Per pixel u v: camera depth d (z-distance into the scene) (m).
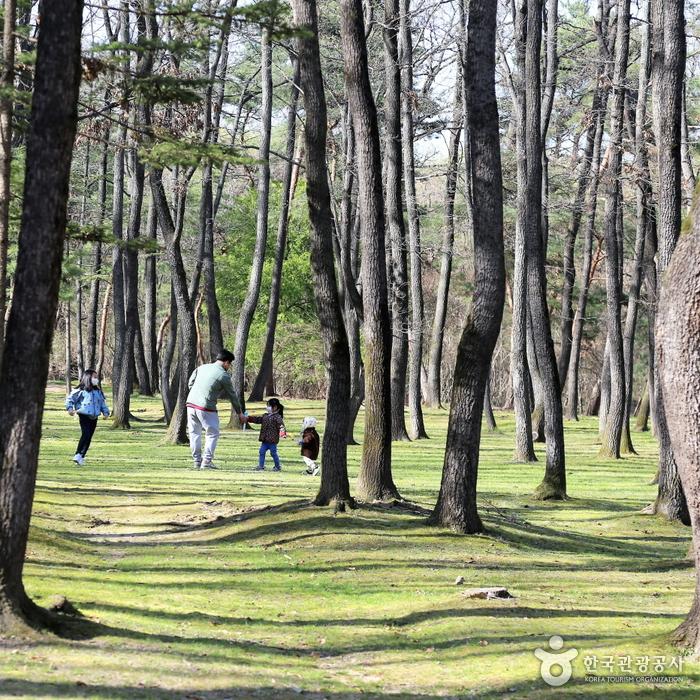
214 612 9.63
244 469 22.81
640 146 30.28
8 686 6.24
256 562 12.28
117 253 38.09
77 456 22.77
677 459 7.90
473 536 14.02
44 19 7.85
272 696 6.70
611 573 12.80
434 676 7.64
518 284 30.12
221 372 22.59
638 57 35.81
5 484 7.63
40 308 7.79
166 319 71.12
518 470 27.45
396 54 30.72
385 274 16.03
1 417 7.68
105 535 14.09
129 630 8.16
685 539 16.67
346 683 7.33
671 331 7.76
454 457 14.23
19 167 14.04
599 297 59.00
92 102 14.30
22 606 7.70
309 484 19.73
